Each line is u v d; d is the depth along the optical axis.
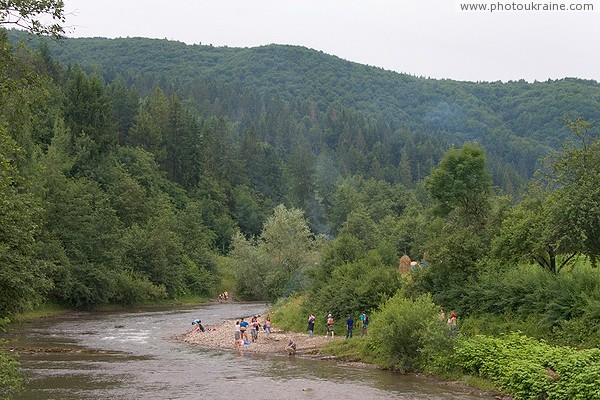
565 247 35.88
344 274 53.28
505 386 27.20
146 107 173.50
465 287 41.59
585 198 34.22
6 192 20.38
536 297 35.69
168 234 103.38
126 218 105.69
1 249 22.36
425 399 26.23
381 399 26.20
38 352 40.66
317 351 41.00
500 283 38.72
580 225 33.94
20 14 16.47
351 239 59.88
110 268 82.25
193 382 30.06
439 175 72.75
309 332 49.09
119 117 152.12
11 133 20.81
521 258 40.56
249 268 109.25
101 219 82.56
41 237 68.56
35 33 16.88
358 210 94.00
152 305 94.44
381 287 48.03
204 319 70.19
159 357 39.62
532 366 25.81
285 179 192.50
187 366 35.59
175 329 58.72
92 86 115.38
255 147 189.38
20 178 18.67
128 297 87.81
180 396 26.38
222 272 126.00
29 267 25.59
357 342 40.25
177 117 155.00
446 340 32.25
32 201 22.61
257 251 111.44
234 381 30.50
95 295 78.38
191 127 164.25
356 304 48.38
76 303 77.69
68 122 110.81
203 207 144.62
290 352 41.38
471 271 42.66
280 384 29.72
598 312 31.08
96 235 80.75
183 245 117.00
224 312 81.25
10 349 40.81
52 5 16.64
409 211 144.00
